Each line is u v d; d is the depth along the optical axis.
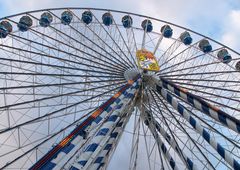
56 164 19.56
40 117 23.31
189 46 35.16
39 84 25.20
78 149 21.80
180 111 24.52
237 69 34.56
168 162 27.44
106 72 29.16
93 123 22.67
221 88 29.56
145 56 30.00
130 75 29.14
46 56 27.95
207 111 22.34
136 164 26.86
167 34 36.34
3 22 30.09
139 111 28.81
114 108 24.47
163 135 27.47
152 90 28.41
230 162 22.31
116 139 26.75
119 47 31.27
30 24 31.45
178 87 25.28
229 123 20.88
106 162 25.78
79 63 28.39
